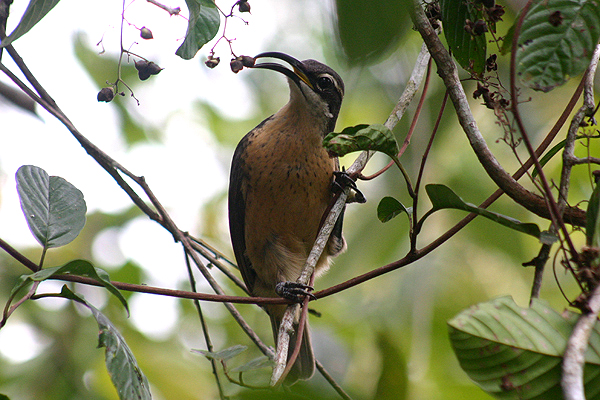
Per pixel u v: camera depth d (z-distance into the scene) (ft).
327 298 41.14
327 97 31.07
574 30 14.30
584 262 14.44
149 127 49.21
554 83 14.24
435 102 35.60
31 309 36.42
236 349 18.63
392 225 37.29
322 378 30.32
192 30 19.80
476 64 19.48
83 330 36.11
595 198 14.76
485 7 18.07
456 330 13.73
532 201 16.99
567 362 13.28
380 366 15.92
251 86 52.65
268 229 31.55
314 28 44.62
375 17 8.50
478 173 38.78
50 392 33.12
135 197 25.52
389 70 38.93
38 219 18.89
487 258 39.01
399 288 36.42
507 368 13.57
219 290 25.02
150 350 37.04
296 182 30.42
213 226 49.24
